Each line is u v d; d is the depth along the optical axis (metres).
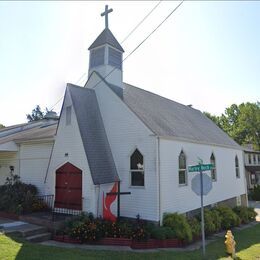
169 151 16.58
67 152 16.95
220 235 17.66
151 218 15.12
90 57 19.59
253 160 46.44
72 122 16.94
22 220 15.62
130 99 18.45
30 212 16.59
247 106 55.78
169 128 17.69
